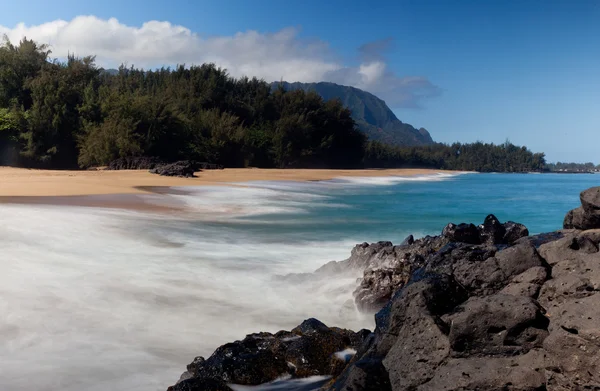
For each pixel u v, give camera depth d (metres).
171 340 7.59
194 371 6.10
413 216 27.08
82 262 11.64
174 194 29.27
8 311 8.18
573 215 8.81
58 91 60.62
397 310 5.03
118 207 21.67
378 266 10.28
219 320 8.66
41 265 11.02
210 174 50.66
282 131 88.50
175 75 94.94
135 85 92.12
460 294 5.13
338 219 24.02
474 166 165.88
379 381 4.54
